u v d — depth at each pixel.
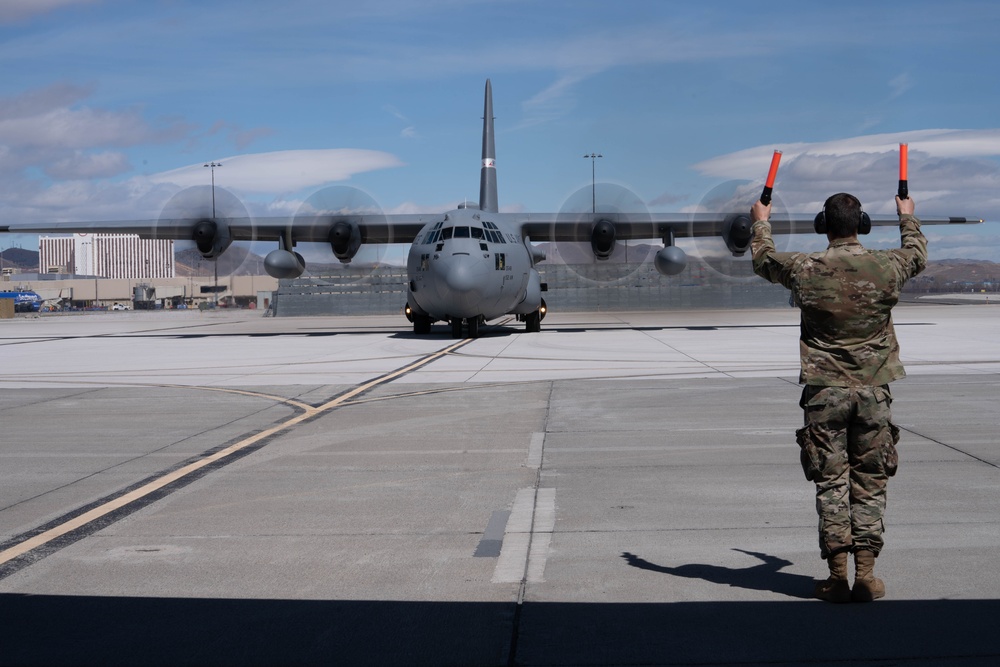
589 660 4.00
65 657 4.12
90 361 21.50
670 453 8.71
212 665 4.03
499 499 7.00
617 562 5.39
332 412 11.92
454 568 5.32
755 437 9.48
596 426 10.43
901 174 5.15
